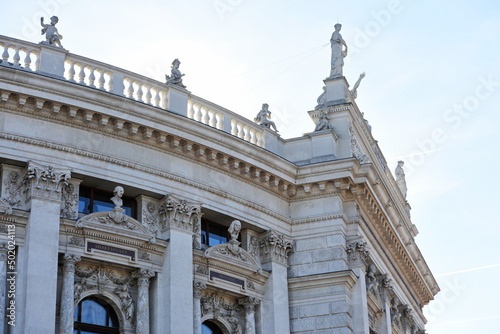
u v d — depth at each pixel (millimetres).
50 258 37781
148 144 42406
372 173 48469
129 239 40906
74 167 39719
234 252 44938
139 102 41312
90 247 39719
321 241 47375
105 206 41625
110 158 40844
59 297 38562
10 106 38781
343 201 48469
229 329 44812
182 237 42406
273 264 46438
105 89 42312
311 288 46812
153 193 42188
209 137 43750
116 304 40656
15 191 38625
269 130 48625
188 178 43469
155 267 41656
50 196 38625
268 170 46344
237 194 45562
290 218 48031
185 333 41000
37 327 36625
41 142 39062
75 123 40219
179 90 44438
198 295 42812
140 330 40406
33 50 40531
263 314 45781
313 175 47688
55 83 39219
